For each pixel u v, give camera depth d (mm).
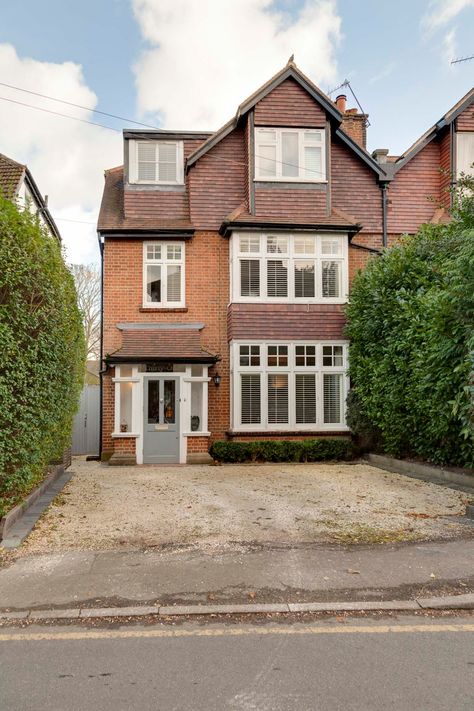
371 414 13070
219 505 8445
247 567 5516
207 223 15531
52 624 4367
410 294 11617
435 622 4418
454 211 10406
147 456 14234
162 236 15148
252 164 15211
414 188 16656
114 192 16906
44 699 3297
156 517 7656
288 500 8820
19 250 6898
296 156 15406
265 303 14867
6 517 6715
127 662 3754
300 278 15102
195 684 3471
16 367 6898
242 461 14055
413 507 8281
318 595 4855
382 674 3578
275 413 14781
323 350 15023
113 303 15109
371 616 4527
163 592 4898
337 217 15375
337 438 14672
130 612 4520
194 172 15656
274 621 4434
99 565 5566
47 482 9773
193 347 14867
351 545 6266
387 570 5434
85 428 19828
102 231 14945
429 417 10773
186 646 3990
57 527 7086
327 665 3701
